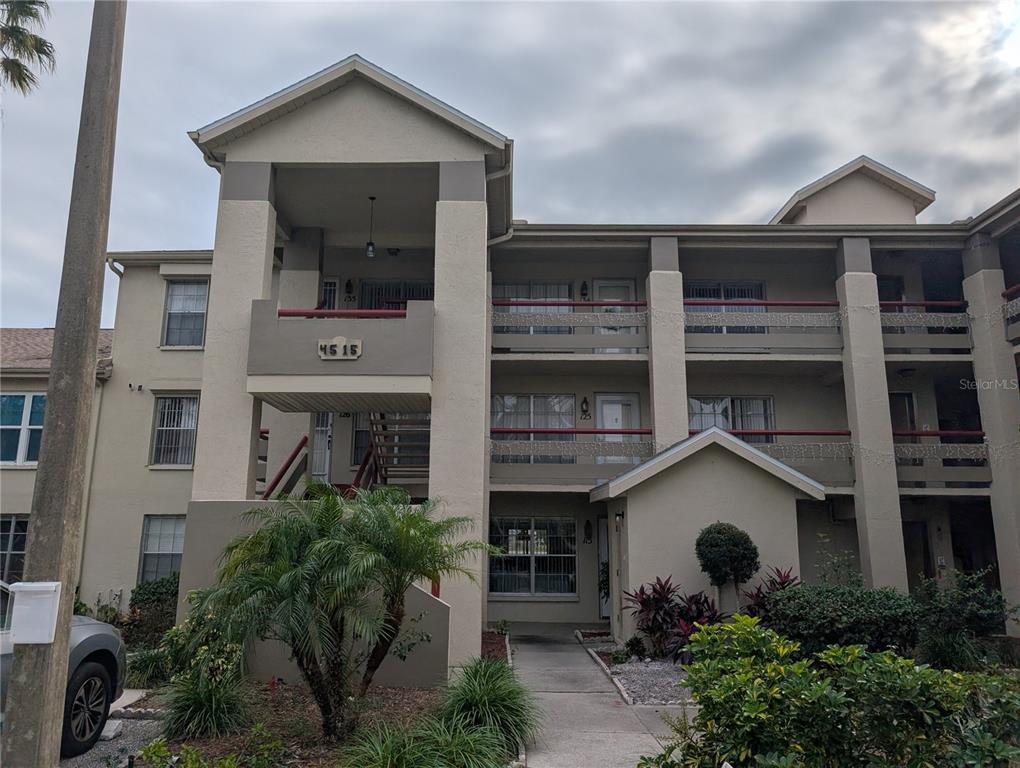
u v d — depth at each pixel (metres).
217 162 13.14
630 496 13.53
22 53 10.59
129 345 17.44
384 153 12.76
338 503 7.73
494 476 16.36
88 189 5.89
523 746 7.54
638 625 12.66
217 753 7.08
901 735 4.73
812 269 18.11
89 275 5.77
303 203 14.59
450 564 8.29
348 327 12.09
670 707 9.31
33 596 5.16
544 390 17.86
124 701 9.01
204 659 8.17
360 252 17.25
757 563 12.70
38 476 5.41
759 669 5.18
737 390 17.84
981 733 4.64
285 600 6.71
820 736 4.73
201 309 17.66
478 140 12.77
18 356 18.00
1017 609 11.45
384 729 6.89
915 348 16.52
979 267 16.20
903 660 5.00
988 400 15.88
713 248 16.91
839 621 10.05
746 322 16.44
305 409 13.32
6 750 5.00
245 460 11.91
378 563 7.15
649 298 16.52
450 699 7.70
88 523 16.64
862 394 15.95
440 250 12.53
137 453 16.98
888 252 17.16
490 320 16.41
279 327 12.08
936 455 15.91
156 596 14.46
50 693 5.13
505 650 13.00
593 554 17.12
